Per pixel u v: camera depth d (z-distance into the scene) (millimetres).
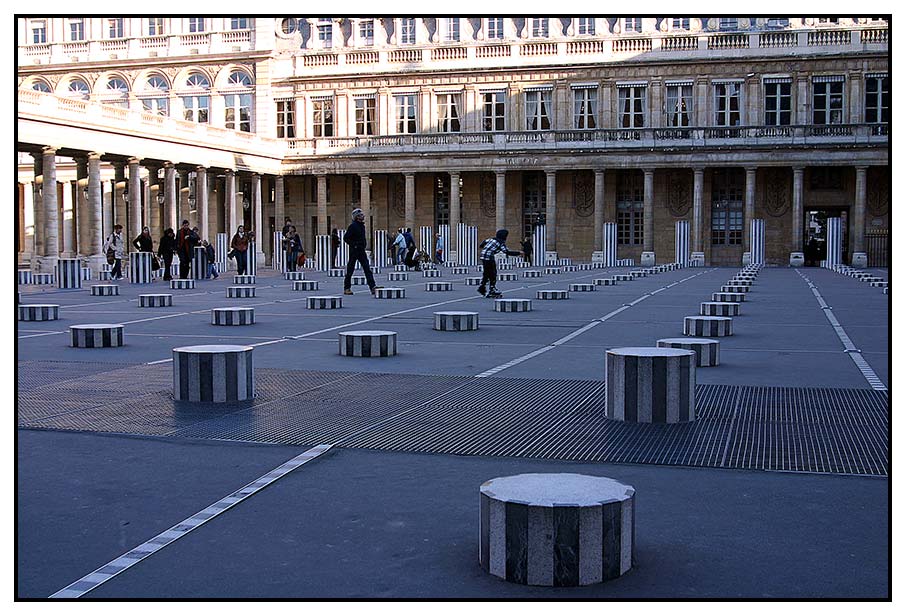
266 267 74688
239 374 10703
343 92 80312
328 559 5578
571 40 76188
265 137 76000
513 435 8930
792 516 6422
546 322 20844
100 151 58281
